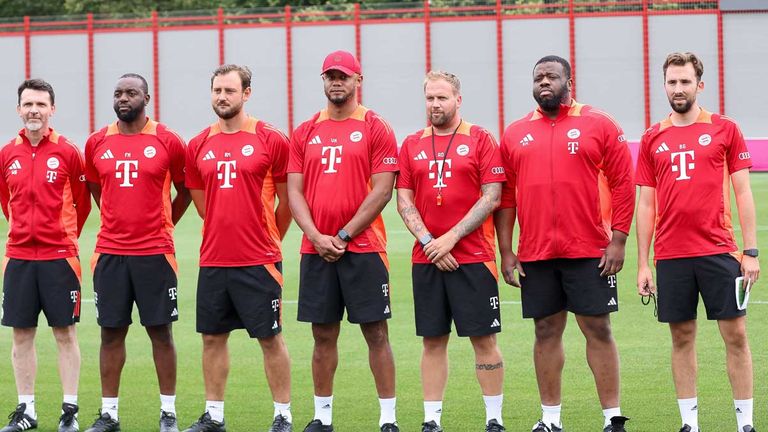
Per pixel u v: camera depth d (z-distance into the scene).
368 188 13.28
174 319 13.64
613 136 12.91
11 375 16.78
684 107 12.62
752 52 58.00
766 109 58.00
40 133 13.67
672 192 12.73
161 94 63.19
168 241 13.62
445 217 13.12
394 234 32.47
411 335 19.36
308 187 13.36
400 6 63.25
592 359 13.03
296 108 62.62
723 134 12.63
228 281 13.35
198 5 76.31
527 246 13.06
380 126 13.30
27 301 13.70
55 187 13.66
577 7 59.84
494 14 60.69
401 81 61.69
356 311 13.20
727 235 12.68
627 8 59.28
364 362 17.44
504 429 13.23
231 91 13.25
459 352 18.02
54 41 63.69
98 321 13.61
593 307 12.88
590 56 59.84
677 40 58.81
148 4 75.56
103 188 13.56
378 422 14.06
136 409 14.82
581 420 13.96
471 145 13.12
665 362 17.02
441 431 13.21
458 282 13.07
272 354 13.43
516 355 17.66
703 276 12.68
